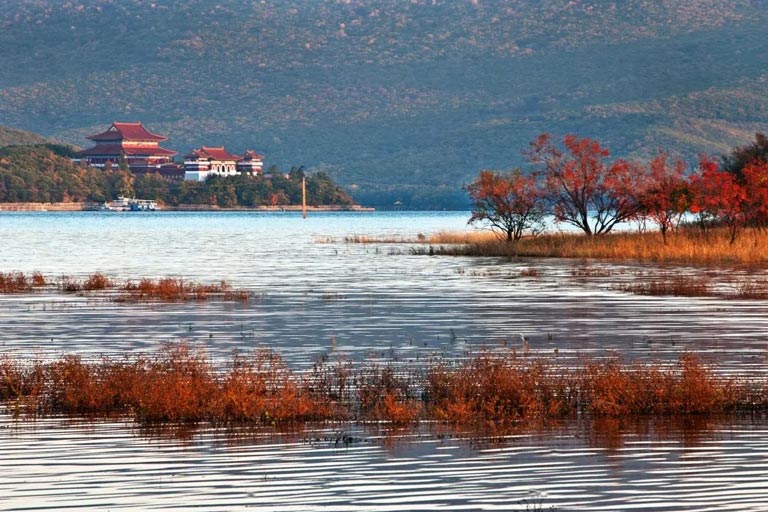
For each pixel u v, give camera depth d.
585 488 47.81
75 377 67.50
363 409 63.09
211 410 61.31
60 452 53.94
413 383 70.44
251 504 45.97
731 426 58.38
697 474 49.66
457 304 123.62
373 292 139.38
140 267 192.88
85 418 61.19
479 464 51.66
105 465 51.75
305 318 110.25
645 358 82.06
